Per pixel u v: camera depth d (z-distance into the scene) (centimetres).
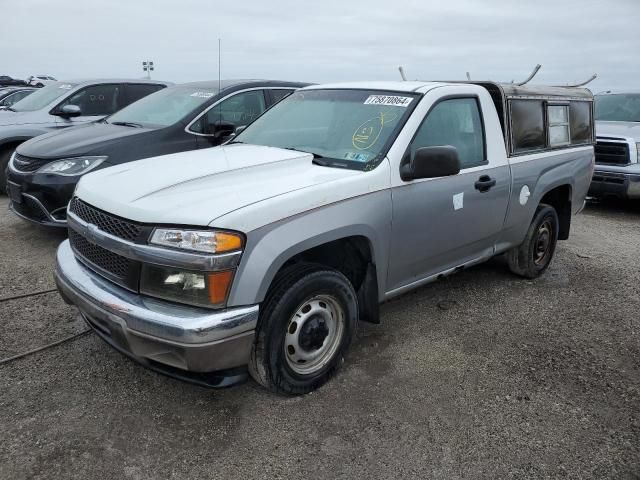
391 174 355
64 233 620
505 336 423
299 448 287
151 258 278
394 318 447
